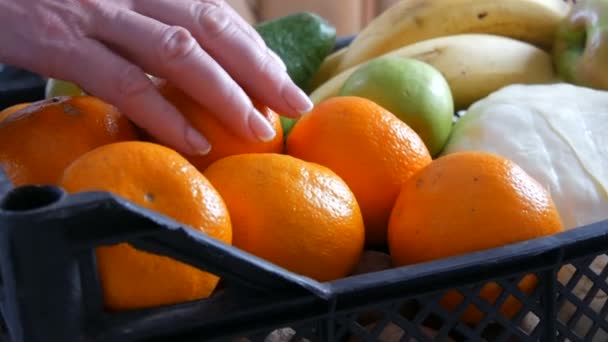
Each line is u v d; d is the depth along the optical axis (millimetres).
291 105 476
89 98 469
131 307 396
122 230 365
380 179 475
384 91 555
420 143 491
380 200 478
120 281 393
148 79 460
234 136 469
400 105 553
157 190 408
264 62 475
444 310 416
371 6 1154
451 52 625
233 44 475
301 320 397
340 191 449
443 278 411
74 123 453
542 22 667
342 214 445
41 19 472
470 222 439
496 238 438
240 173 441
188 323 386
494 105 547
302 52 681
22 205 362
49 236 356
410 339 432
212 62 461
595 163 516
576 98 543
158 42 459
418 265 410
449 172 449
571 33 633
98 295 376
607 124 528
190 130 457
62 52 467
